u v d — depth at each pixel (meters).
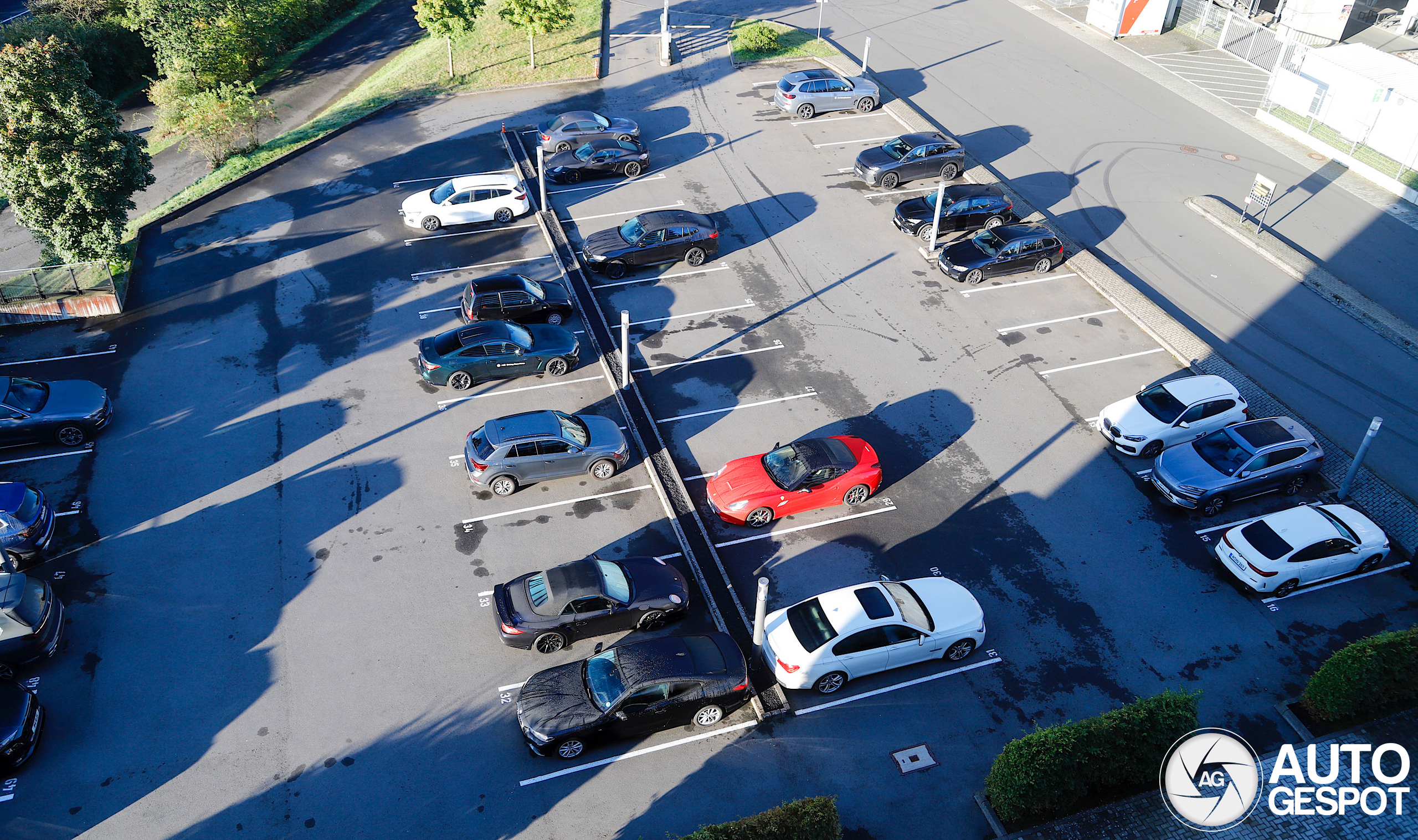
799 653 15.73
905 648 16.03
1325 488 20.58
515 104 37.62
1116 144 34.97
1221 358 24.02
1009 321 25.66
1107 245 28.98
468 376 22.66
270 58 48.44
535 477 19.89
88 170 24.52
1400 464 21.27
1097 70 41.16
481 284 24.53
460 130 35.72
